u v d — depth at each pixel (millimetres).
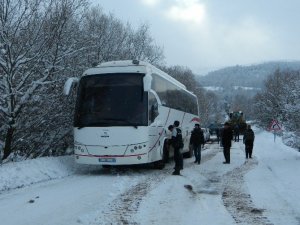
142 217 9211
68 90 16234
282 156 25750
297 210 9984
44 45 16016
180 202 10922
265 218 9188
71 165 17547
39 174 14852
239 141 47531
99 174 16625
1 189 12680
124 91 16078
